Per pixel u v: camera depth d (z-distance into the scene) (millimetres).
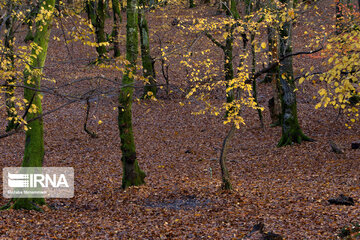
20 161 17938
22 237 8586
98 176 15328
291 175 13430
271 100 21062
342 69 6633
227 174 12266
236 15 18453
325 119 20625
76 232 9125
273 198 10984
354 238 7332
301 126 20219
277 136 19297
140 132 21953
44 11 8453
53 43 38750
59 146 19969
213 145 18953
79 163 17359
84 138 21031
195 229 9117
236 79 10594
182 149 18703
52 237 8703
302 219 9031
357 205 9508
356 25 7531
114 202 11984
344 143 16453
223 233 8664
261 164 15367
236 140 19453
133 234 8992
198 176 14602
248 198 11258
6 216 10078
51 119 23906
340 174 12641
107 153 18672
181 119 23375
